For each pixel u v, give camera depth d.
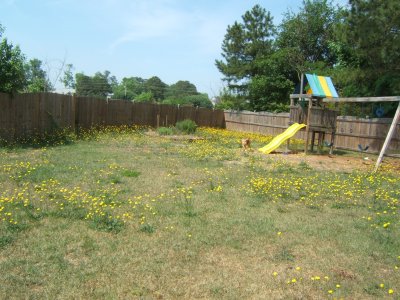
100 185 7.91
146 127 21.64
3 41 12.45
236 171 10.17
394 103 17.09
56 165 9.79
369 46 14.73
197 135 19.89
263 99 30.03
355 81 18.36
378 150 16.20
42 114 14.89
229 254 4.74
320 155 14.95
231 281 4.06
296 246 5.07
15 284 3.82
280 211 6.61
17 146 12.59
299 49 32.72
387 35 14.26
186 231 5.43
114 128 19.42
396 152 15.40
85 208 6.24
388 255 4.84
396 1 13.30
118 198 6.98
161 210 6.36
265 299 3.74
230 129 26.38
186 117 24.42
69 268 4.19
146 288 3.85
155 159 11.75
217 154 13.48
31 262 4.30
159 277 4.09
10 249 4.61
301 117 15.70
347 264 4.56
